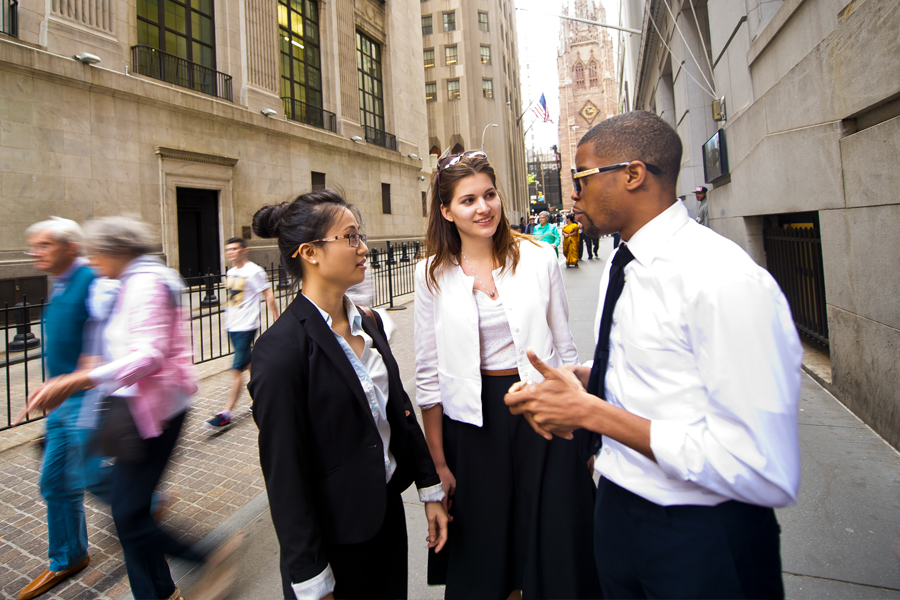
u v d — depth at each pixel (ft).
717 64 26.02
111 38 40.34
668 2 37.86
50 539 8.27
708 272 3.37
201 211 49.03
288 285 5.71
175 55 47.21
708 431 3.33
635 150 3.82
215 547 7.95
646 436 3.51
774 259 20.59
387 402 5.49
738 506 3.62
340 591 4.98
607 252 77.15
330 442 4.73
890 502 8.57
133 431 7.11
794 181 15.49
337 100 71.72
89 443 7.22
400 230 88.58
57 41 36.76
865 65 10.83
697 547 3.62
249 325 15.56
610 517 4.31
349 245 4.86
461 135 158.40
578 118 291.38
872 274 11.14
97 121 39.32
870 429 11.34
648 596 3.95
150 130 43.29
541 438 5.69
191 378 7.93
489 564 5.77
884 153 10.37
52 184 36.35
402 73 93.04
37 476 12.16
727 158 24.73
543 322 5.97
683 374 3.57
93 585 8.18
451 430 6.35
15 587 8.20
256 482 11.56
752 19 20.07
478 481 5.92
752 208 20.26
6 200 33.83
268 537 9.16
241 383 15.66
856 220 11.76
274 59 58.44
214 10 51.57
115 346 7.36
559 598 5.38
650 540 3.89
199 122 48.11
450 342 6.06
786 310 3.26
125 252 7.66
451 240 6.28
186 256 47.60
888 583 6.81
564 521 5.50
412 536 9.00
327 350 4.70
